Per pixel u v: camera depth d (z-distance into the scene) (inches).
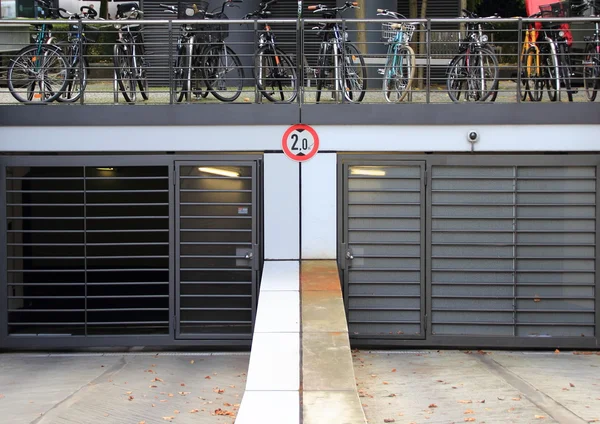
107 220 461.1
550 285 323.3
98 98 388.5
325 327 269.9
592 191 322.3
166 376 287.7
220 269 324.2
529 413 231.3
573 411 233.5
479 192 323.6
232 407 247.4
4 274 323.0
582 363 302.0
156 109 318.7
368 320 325.1
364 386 265.4
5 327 323.6
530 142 318.7
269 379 232.2
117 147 320.5
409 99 352.5
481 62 338.3
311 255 324.5
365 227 324.8
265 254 323.3
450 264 324.8
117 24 335.0
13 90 343.0
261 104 319.0
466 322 324.2
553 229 324.2
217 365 307.3
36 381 281.3
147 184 461.7
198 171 323.9
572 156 320.2
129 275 462.3
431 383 269.4
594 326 322.7
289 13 535.2
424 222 323.9
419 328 324.8
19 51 344.2
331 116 318.7
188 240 324.8
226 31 342.6
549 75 355.3
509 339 322.7
